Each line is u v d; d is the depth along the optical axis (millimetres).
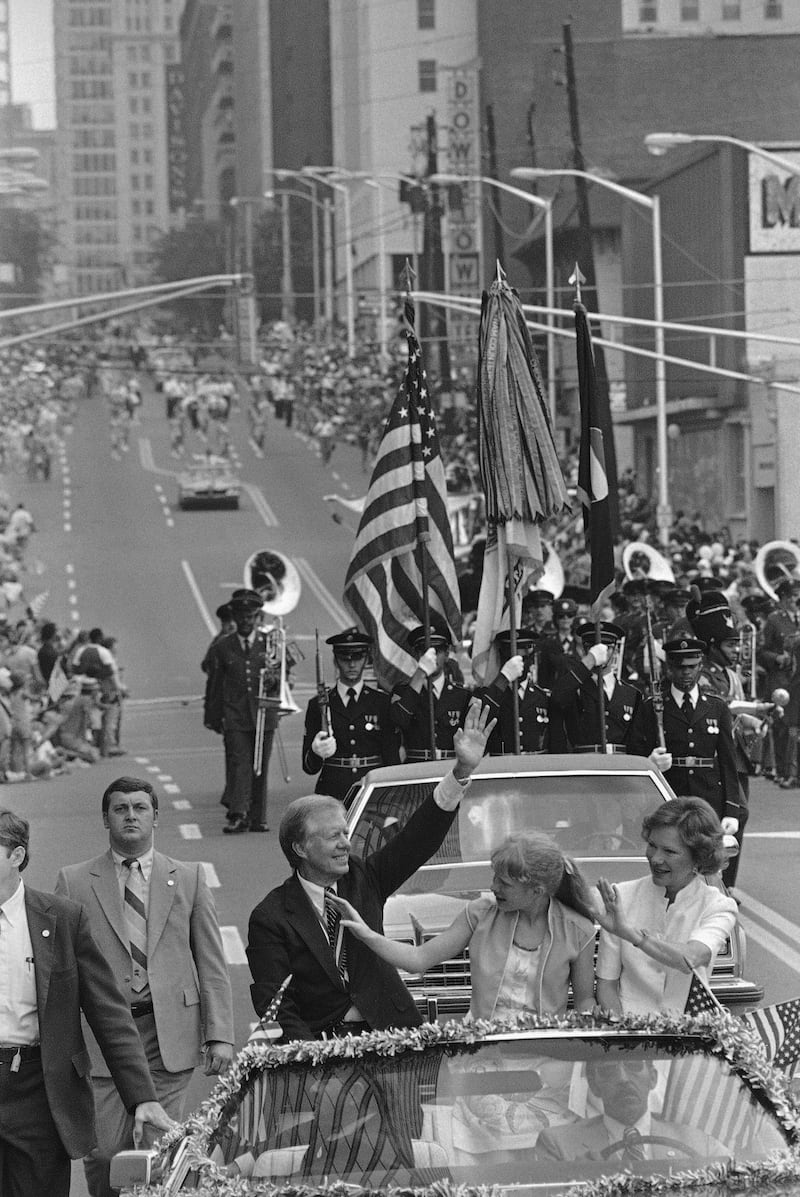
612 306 145875
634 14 177250
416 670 24547
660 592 37781
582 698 25156
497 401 20969
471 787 17984
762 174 106750
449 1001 15727
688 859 13164
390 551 24031
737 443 107750
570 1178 8961
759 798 40250
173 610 97000
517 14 191750
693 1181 8906
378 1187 8969
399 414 24109
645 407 117938
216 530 122750
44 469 144000
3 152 58656
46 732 50750
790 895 27766
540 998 12812
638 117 159875
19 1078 12031
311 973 12938
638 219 127062
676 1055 10172
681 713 24656
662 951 12609
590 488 21922
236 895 28703
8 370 182000
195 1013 14328
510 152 188750
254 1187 9078
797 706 41531
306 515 128625
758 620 45156
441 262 152750
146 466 151625
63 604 98812
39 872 31891
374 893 13500
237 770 36062
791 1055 11844
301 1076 10203
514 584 21938
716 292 108500
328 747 24000
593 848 17141
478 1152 9227
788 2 175875
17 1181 12016
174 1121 13375
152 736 61031
